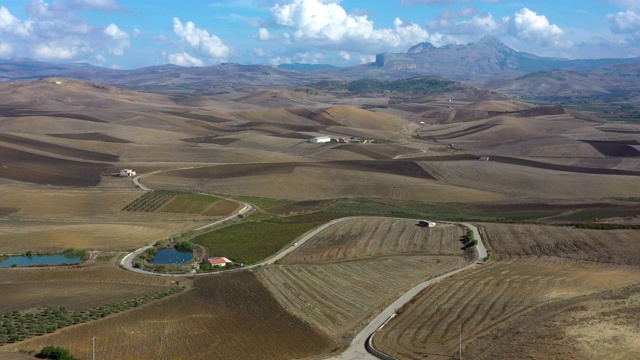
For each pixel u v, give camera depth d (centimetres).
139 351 6719
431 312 7875
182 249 11725
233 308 8225
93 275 9962
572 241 11150
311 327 7538
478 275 9381
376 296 8656
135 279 9800
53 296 8762
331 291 8925
